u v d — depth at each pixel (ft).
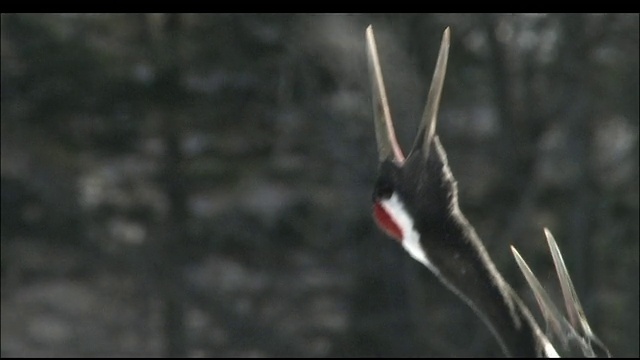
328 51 61.87
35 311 66.18
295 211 64.18
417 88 60.39
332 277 64.08
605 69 60.54
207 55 61.21
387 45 61.41
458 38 62.03
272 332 64.54
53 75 61.05
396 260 62.85
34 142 62.75
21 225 64.18
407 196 20.18
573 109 61.21
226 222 64.64
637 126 60.18
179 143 63.72
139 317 66.23
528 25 62.39
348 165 63.05
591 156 61.36
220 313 64.95
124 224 66.23
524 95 63.05
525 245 60.90
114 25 61.77
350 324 63.05
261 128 63.00
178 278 65.26
